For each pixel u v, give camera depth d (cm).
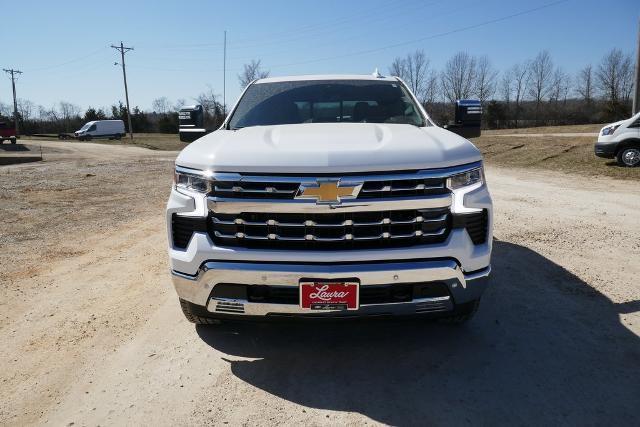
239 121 378
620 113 4978
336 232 249
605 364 282
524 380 268
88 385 272
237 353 305
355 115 377
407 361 291
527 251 506
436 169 251
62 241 587
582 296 384
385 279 248
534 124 6219
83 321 354
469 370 279
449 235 254
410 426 233
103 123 5888
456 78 6144
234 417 242
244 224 252
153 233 628
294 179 245
